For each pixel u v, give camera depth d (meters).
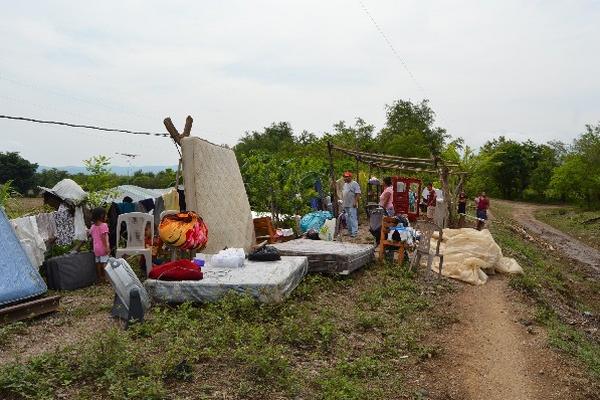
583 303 16.56
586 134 60.16
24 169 34.12
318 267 11.09
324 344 7.43
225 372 6.16
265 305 8.19
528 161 74.19
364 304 9.73
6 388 5.42
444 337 8.94
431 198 21.89
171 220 9.46
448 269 13.03
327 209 20.61
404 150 60.28
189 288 8.18
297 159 22.55
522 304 11.66
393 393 6.49
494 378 7.64
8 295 7.63
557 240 34.78
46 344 6.80
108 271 7.69
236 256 9.48
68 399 5.36
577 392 7.63
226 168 12.41
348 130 64.25
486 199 24.31
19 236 9.43
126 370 5.88
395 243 12.91
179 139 11.19
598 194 56.56
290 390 5.92
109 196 11.88
